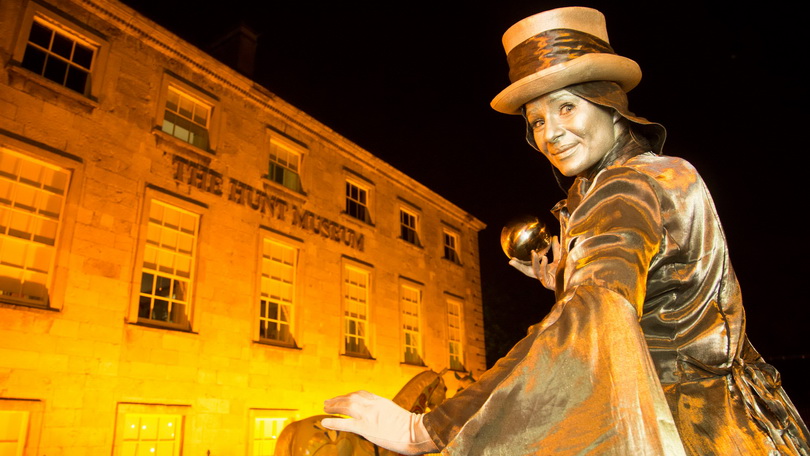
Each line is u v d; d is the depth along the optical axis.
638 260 0.76
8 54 9.89
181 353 11.51
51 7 10.72
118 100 11.43
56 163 10.17
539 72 1.00
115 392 10.20
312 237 15.55
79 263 10.16
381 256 18.05
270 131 15.03
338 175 17.17
